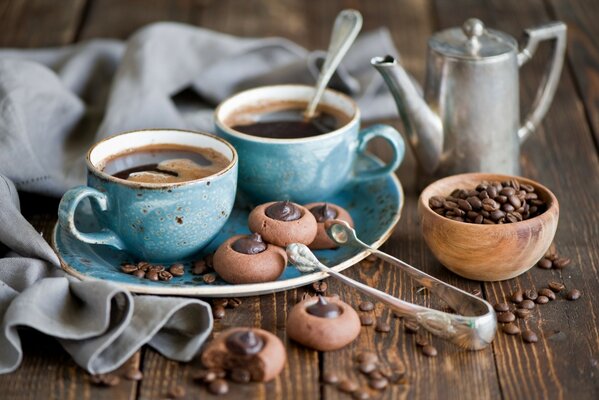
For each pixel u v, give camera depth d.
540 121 0.93
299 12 1.15
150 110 0.86
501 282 0.71
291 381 0.62
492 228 0.69
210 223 0.71
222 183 0.70
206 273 0.71
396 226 0.78
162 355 0.64
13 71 0.85
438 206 0.72
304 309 0.65
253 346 0.62
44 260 0.70
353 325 0.64
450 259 0.71
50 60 0.97
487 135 0.80
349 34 0.82
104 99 0.94
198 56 0.94
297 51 0.98
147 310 0.64
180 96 0.97
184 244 0.71
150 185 0.68
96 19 1.12
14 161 0.77
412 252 0.75
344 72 0.93
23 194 0.80
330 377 0.62
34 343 0.65
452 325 0.64
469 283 0.71
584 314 0.68
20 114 0.80
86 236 0.69
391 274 0.72
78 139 0.87
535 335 0.66
